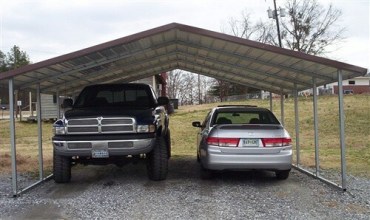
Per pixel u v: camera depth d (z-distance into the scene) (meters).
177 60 10.97
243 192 7.29
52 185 8.12
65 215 5.91
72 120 7.46
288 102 30.61
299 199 6.76
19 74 6.88
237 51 7.96
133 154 7.48
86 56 7.16
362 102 26.77
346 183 7.96
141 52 8.08
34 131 23.11
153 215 5.86
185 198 6.84
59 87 10.28
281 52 6.91
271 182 8.20
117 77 11.73
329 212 5.97
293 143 15.91
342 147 7.21
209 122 8.50
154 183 8.13
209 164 7.62
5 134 21.89
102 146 7.33
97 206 6.39
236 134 7.56
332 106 25.70
